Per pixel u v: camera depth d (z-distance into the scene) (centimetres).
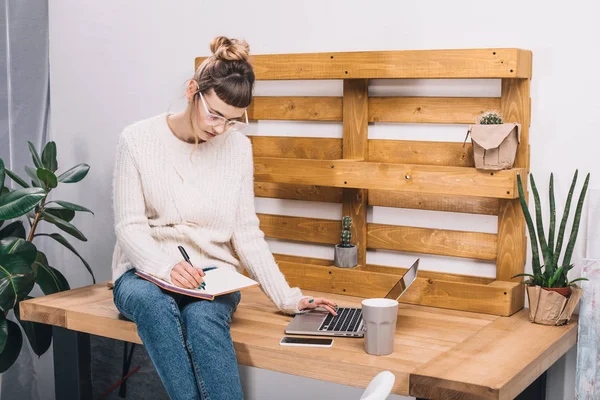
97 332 228
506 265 235
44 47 318
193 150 217
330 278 253
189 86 209
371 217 260
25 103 314
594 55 218
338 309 227
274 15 266
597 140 220
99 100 309
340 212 264
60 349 252
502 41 230
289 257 276
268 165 255
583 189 213
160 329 195
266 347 198
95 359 324
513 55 216
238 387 194
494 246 238
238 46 207
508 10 228
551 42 224
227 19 276
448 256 248
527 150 228
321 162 245
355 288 248
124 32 299
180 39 286
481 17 232
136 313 200
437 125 244
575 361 228
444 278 248
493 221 238
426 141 246
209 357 192
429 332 209
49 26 318
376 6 248
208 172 224
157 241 223
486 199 238
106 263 317
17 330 277
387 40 247
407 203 251
